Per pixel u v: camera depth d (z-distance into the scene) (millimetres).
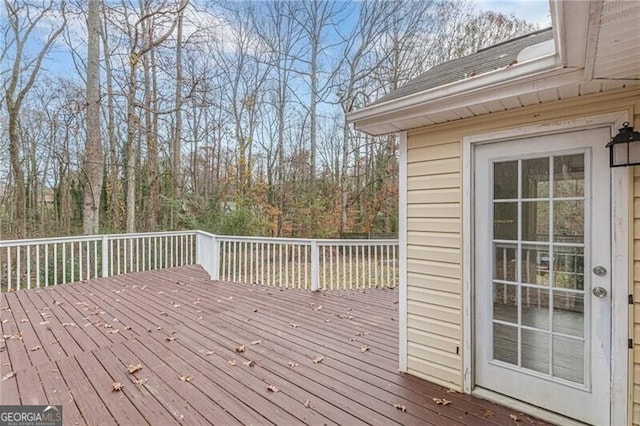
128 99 10195
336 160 13625
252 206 11516
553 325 2344
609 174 2109
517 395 2494
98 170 9398
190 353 3389
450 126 2811
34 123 11859
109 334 3889
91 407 2438
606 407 2119
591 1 1121
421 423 2273
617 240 2078
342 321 4441
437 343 2875
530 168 2436
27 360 3205
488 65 2832
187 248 8375
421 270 2998
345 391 2695
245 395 2613
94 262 6871
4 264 7480
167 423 2256
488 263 2639
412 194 3066
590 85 2012
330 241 6180
